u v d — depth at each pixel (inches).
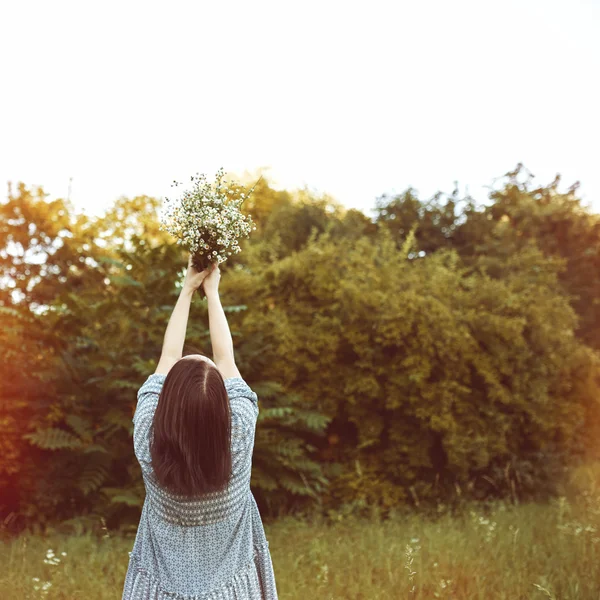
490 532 212.8
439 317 291.7
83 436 247.6
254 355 278.2
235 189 108.6
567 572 175.9
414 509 275.3
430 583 170.9
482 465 287.6
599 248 632.4
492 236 565.9
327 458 295.6
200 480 81.9
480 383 306.8
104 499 249.1
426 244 555.5
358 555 194.2
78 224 539.2
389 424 296.5
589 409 363.3
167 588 85.1
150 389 91.4
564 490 296.2
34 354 268.4
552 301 353.4
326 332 294.7
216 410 83.0
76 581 171.8
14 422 245.4
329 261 316.8
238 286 305.7
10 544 219.0
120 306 272.7
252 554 90.6
